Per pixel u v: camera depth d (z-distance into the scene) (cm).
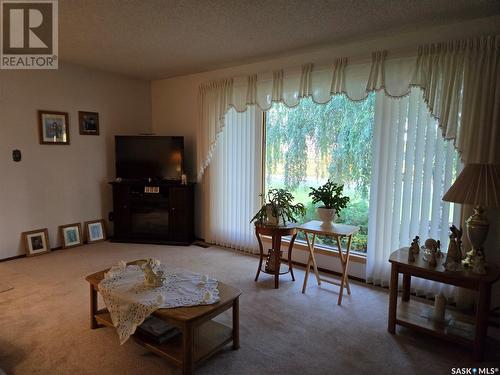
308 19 271
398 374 199
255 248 420
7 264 376
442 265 229
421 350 223
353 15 261
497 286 263
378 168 315
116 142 468
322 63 339
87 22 284
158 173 471
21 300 286
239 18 271
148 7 254
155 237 468
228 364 206
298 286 327
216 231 459
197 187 482
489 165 214
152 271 219
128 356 212
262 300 295
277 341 231
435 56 272
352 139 349
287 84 364
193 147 484
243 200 426
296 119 385
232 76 424
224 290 219
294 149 389
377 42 310
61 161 434
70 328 243
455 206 277
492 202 201
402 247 289
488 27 257
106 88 472
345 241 363
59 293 301
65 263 381
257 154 406
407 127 295
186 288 218
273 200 335
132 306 198
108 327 244
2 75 375
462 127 264
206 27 292
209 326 231
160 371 199
